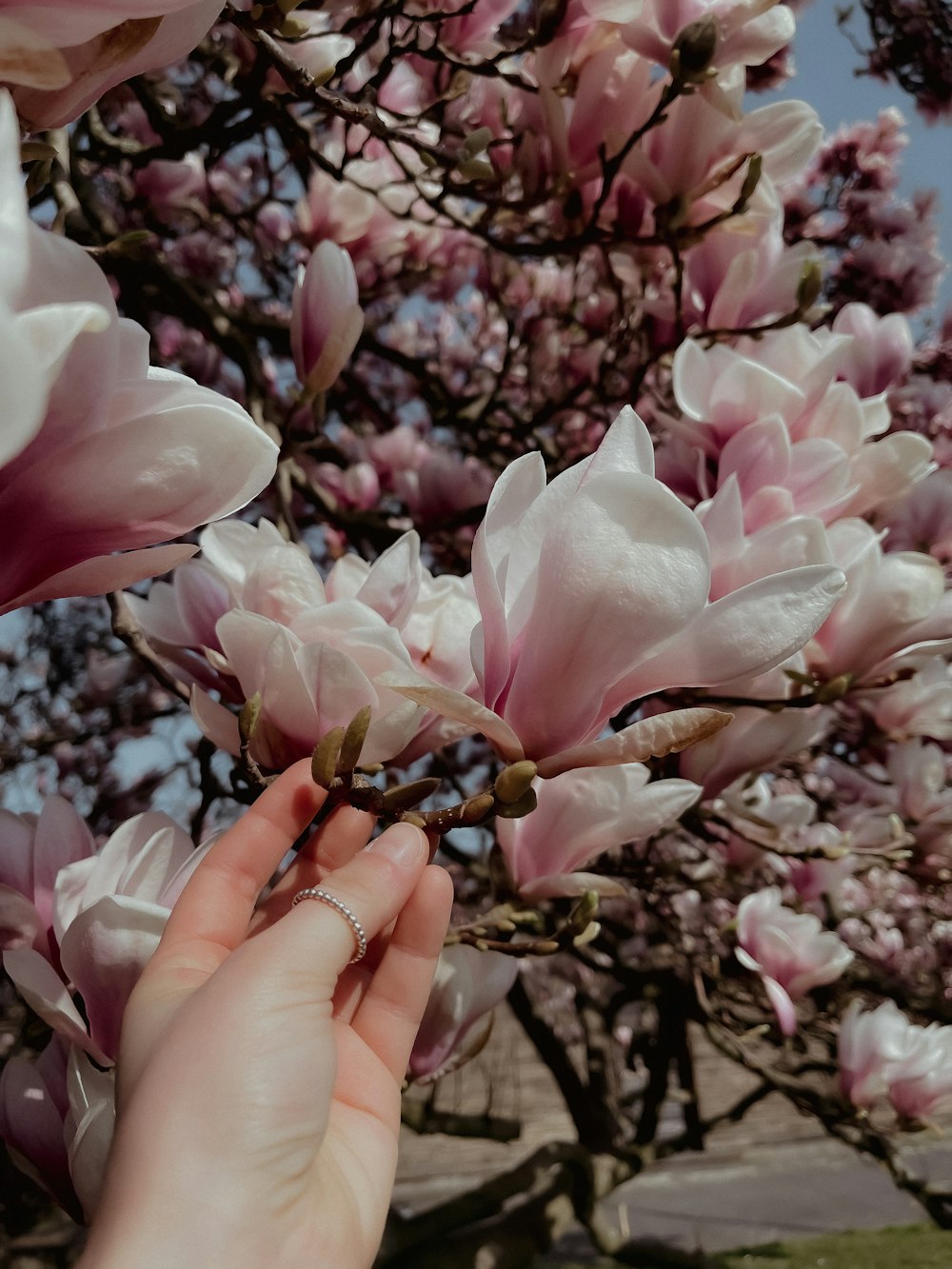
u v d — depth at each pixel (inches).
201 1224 7.9
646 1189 113.1
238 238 43.1
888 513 23.3
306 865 10.9
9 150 4.8
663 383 32.6
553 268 40.8
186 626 13.9
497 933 14.9
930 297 37.7
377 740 10.9
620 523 7.8
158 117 21.5
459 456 41.9
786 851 20.9
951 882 27.2
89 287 5.1
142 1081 8.5
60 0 5.8
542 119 19.6
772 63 33.4
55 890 12.4
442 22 20.5
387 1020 11.4
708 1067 139.6
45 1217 47.9
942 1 37.6
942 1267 72.8
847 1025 26.4
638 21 16.6
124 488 6.0
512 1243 49.4
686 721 8.4
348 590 12.6
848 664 15.8
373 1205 10.0
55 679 58.7
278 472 18.9
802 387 16.6
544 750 8.6
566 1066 59.3
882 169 43.8
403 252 29.6
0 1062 22.8
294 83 16.9
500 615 8.5
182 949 10.2
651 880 21.9
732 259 19.4
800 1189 111.3
